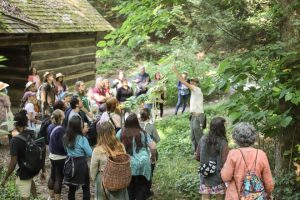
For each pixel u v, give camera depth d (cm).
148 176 592
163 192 752
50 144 657
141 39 693
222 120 540
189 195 725
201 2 787
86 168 612
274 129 496
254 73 476
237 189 407
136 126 600
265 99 487
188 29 854
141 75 1372
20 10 1284
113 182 514
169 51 2306
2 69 1396
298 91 448
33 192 655
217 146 532
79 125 605
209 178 540
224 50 841
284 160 585
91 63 1784
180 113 1623
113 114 753
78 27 1555
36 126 916
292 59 486
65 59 1562
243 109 470
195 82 938
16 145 577
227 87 471
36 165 589
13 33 1142
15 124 580
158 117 1428
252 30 755
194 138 944
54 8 1520
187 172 857
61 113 679
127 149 588
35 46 1376
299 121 537
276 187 570
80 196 743
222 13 789
